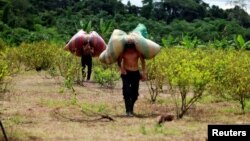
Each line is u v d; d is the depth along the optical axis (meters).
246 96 19.53
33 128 15.75
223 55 30.16
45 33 97.25
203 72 17.97
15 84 30.11
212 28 118.25
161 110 20.12
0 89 24.97
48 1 154.75
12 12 121.56
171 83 18.73
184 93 18.12
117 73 32.72
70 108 20.25
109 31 64.25
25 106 20.70
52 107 20.45
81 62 32.78
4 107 20.28
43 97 24.11
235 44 53.56
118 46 18.61
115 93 26.92
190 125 16.33
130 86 18.73
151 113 19.33
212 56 28.08
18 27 109.38
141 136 14.54
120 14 134.50
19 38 83.44
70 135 14.67
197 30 111.50
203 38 107.75
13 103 21.61
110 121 17.27
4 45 56.56
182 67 18.09
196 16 165.50
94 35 32.09
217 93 19.97
